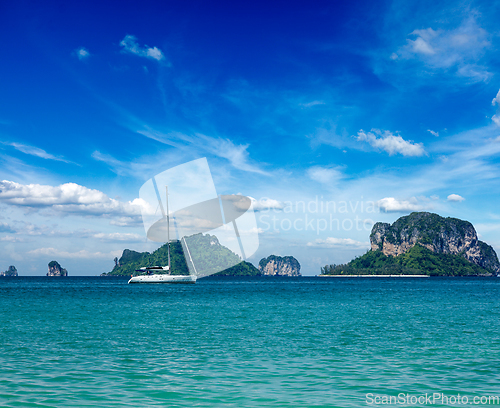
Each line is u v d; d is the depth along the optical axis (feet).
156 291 234.38
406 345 56.90
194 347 55.01
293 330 71.77
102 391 34.12
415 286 386.11
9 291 237.66
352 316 95.91
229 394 33.65
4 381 36.91
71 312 104.42
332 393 34.19
